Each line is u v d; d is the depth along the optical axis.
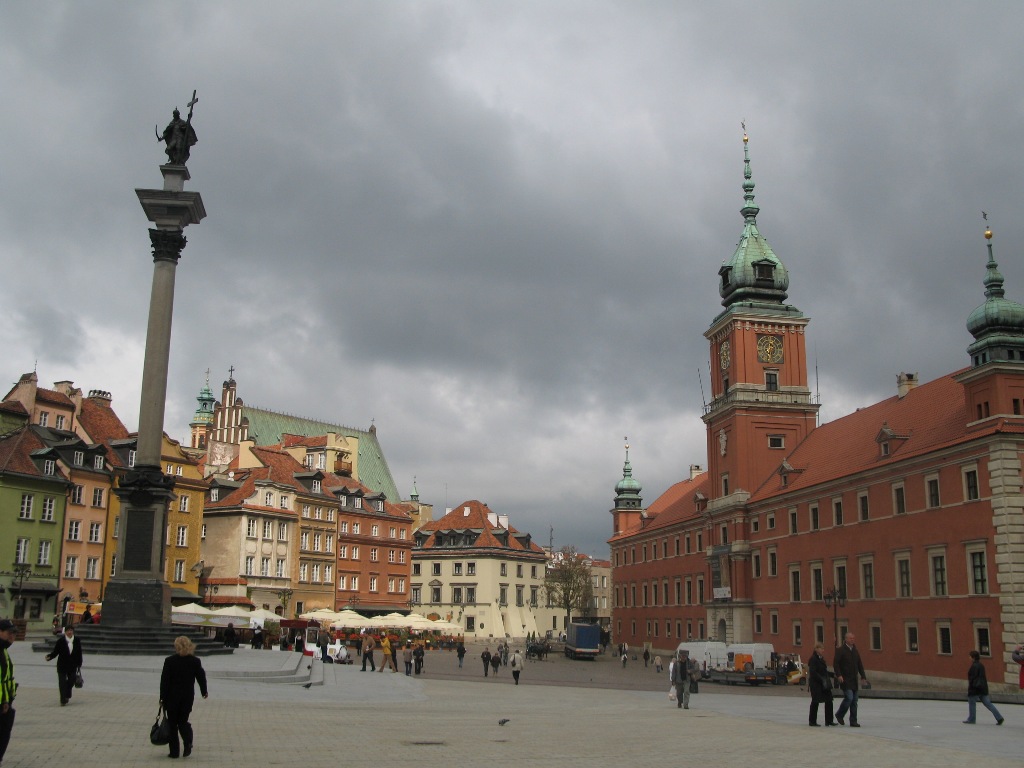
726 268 106.31
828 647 79.62
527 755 19.86
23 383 90.56
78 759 16.64
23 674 34.34
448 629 99.19
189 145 49.78
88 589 85.88
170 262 47.06
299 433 167.62
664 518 127.56
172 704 17.09
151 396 45.78
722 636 101.12
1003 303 62.94
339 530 124.44
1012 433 59.22
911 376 84.94
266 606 109.00
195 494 101.69
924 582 66.50
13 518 79.00
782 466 91.94
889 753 21.44
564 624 168.50
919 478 67.94
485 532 156.38
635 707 39.84
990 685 58.91
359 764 17.30
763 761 19.66
